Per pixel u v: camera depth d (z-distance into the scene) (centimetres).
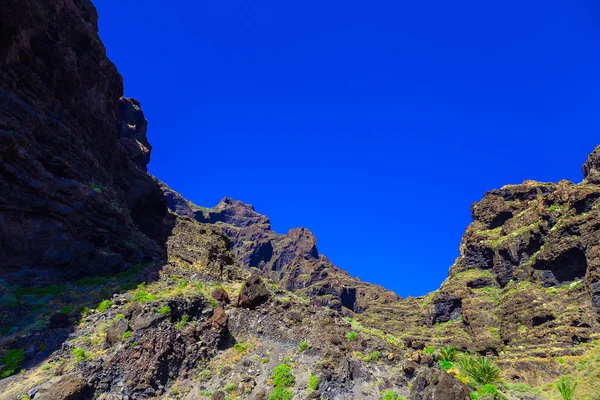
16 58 4350
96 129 5525
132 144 9119
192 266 4084
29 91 4453
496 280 12788
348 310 16512
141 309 2858
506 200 15688
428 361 2791
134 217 5566
